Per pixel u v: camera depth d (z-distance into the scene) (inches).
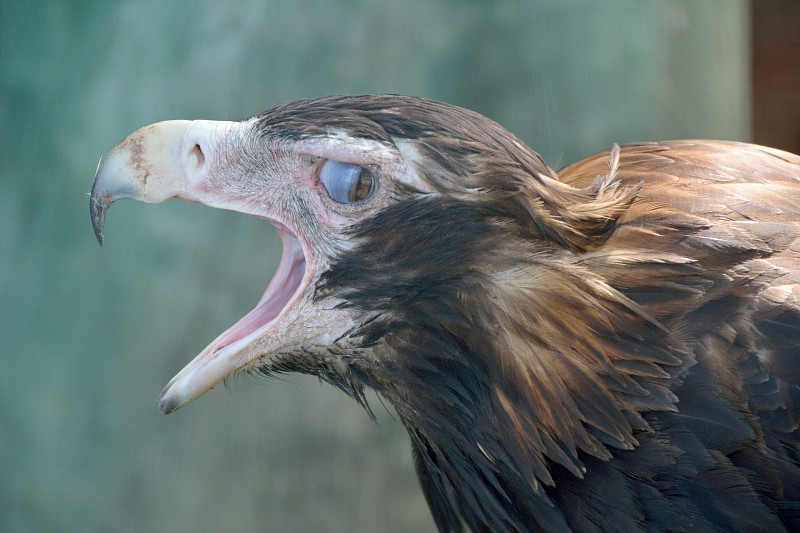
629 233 133.4
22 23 176.2
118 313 157.5
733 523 133.0
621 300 133.0
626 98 141.6
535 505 133.6
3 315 165.0
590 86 141.9
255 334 133.8
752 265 133.3
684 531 133.1
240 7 154.5
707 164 134.7
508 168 133.0
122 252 157.3
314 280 133.6
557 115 142.3
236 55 154.5
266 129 133.7
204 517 155.3
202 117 156.4
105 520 159.5
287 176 133.6
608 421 133.0
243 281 151.7
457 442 133.8
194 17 157.9
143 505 157.6
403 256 133.2
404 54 145.9
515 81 142.6
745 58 156.8
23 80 173.9
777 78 229.6
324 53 149.6
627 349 133.0
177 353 154.7
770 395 133.0
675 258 133.2
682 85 142.1
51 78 171.6
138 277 156.1
